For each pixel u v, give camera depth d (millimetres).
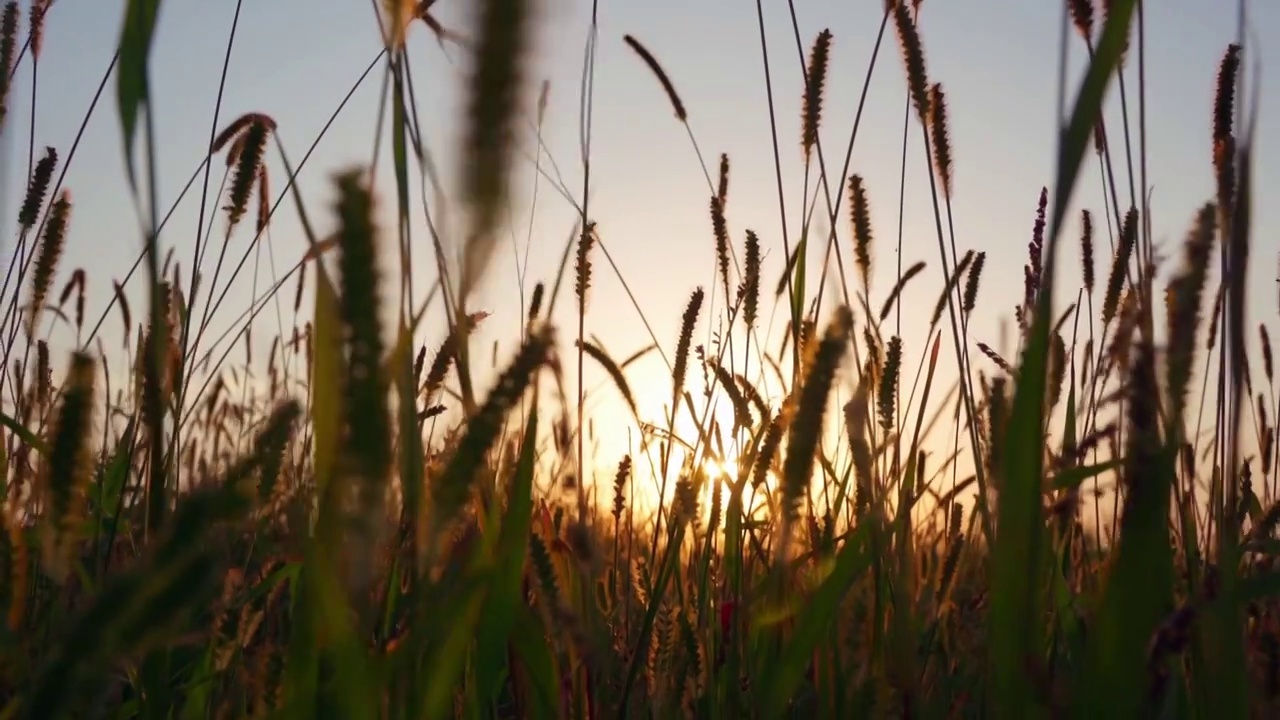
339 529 321
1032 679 389
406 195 366
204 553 223
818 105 734
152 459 397
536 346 287
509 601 456
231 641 482
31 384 747
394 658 345
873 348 641
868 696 526
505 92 157
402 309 342
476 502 457
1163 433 378
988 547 460
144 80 345
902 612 522
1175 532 619
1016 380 393
